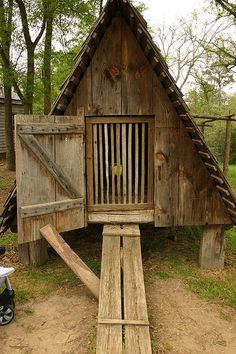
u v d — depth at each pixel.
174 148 5.24
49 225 4.87
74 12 11.24
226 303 4.51
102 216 5.45
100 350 3.28
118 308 3.83
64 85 4.80
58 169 4.88
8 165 15.70
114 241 5.09
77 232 7.26
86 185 5.38
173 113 5.15
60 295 4.68
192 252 6.32
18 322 4.05
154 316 4.16
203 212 5.40
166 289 4.84
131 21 4.59
